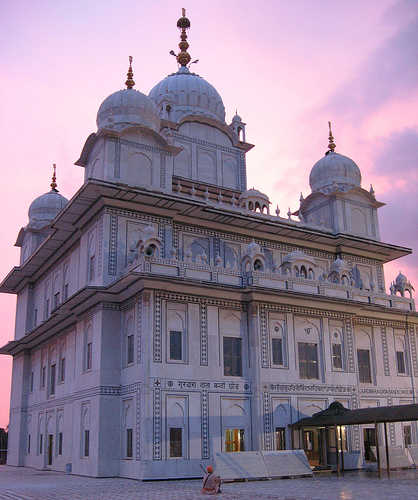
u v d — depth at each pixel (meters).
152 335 23.97
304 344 27.83
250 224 31.20
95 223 28.14
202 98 40.19
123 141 29.11
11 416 40.00
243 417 25.55
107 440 24.88
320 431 26.95
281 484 20.28
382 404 30.83
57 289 34.03
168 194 28.09
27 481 23.48
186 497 16.53
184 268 25.58
